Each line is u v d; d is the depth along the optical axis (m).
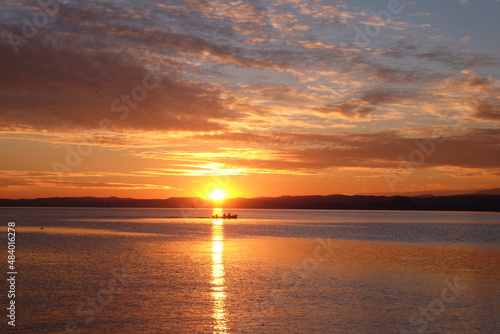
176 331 24.39
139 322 25.89
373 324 25.97
